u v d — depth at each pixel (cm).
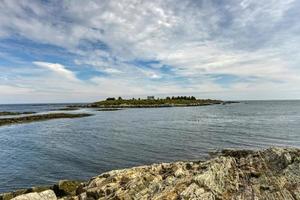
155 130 4681
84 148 3081
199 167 1459
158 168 1521
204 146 3086
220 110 11738
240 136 3803
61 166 2311
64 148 3105
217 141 3403
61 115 8244
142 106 15725
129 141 3503
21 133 4528
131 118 7419
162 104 17000
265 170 1427
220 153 2630
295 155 1540
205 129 4700
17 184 1881
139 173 1407
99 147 3123
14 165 2364
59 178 1997
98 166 2300
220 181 1257
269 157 1589
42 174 2097
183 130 4603
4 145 3375
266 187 1195
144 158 2553
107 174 1458
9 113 9950
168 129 4797
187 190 1097
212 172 1312
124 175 1384
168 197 1060
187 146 3095
